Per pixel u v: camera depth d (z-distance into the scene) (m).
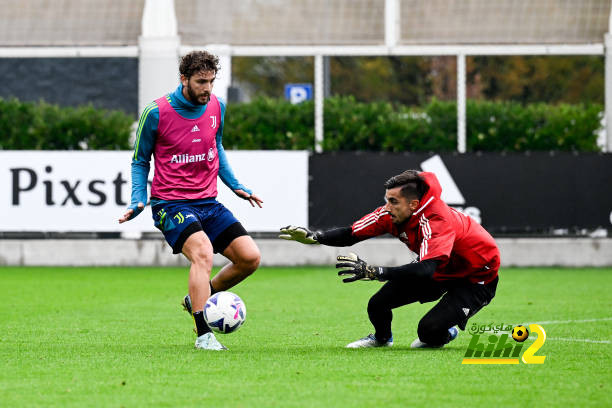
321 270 61.12
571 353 25.11
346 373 21.48
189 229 25.92
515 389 19.53
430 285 26.17
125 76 97.06
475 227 25.56
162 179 26.44
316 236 26.08
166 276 56.91
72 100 97.00
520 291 46.97
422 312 37.88
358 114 63.66
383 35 63.16
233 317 25.77
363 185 60.41
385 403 18.06
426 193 24.36
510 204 60.47
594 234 61.44
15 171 61.19
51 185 61.09
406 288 26.11
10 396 18.77
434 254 23.86
